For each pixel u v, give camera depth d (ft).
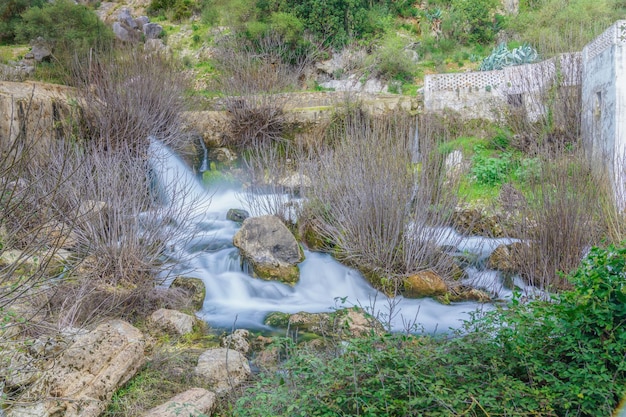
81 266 20.17
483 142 45.11
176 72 48.75
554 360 13.10
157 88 42.78
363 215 27.84
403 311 24.49
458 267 27.96
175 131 42.78
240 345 18.79
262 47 64.34
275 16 67.41
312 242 30.32
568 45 53.57
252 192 35.19
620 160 31.35
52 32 59.36
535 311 14.29
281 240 27.94
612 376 12.04
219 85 57.26
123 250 21.67
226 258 28.14
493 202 32.50
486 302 25.50
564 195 26.08
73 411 12.63
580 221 25.54
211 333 20.40
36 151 21.56
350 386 12.54
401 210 27.43
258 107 48.29
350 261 28.12
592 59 39.73
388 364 13.08
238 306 24.30
